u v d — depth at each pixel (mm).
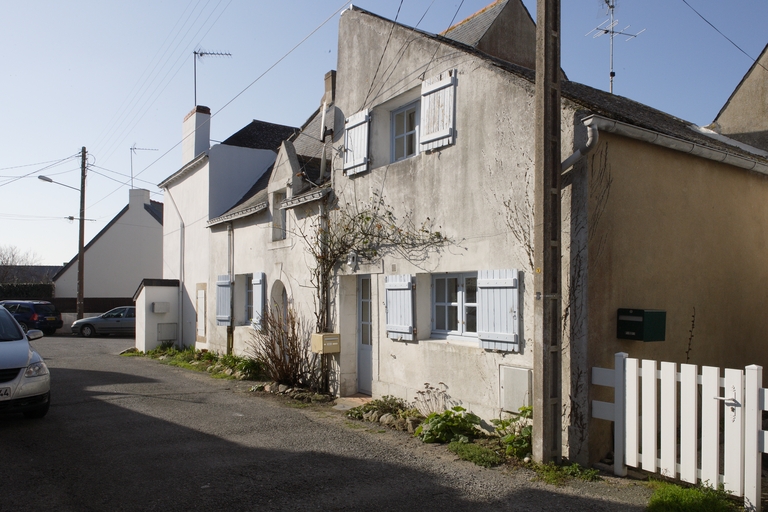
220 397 10195
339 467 6059
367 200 9781
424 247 8422
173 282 18328
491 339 7156
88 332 25312
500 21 10562
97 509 4875
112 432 7527
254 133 18688
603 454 6148
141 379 12281
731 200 7906
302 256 11680
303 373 11195
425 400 8289
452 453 6594
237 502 5055
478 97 7598
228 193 16750
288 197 12211
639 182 6691
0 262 55562
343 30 10758
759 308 8258
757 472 4762
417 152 9312
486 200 7383
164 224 20016
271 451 6672
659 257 6879
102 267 31641
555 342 6066
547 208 5980
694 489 5047
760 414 4793
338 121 10719
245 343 14039
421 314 8602
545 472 5754
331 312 10641
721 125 11680
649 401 5539
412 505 5004
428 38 8609
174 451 6641
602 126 6094
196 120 18266
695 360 7250
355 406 9352
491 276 7211
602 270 6262
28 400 7762
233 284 14914
